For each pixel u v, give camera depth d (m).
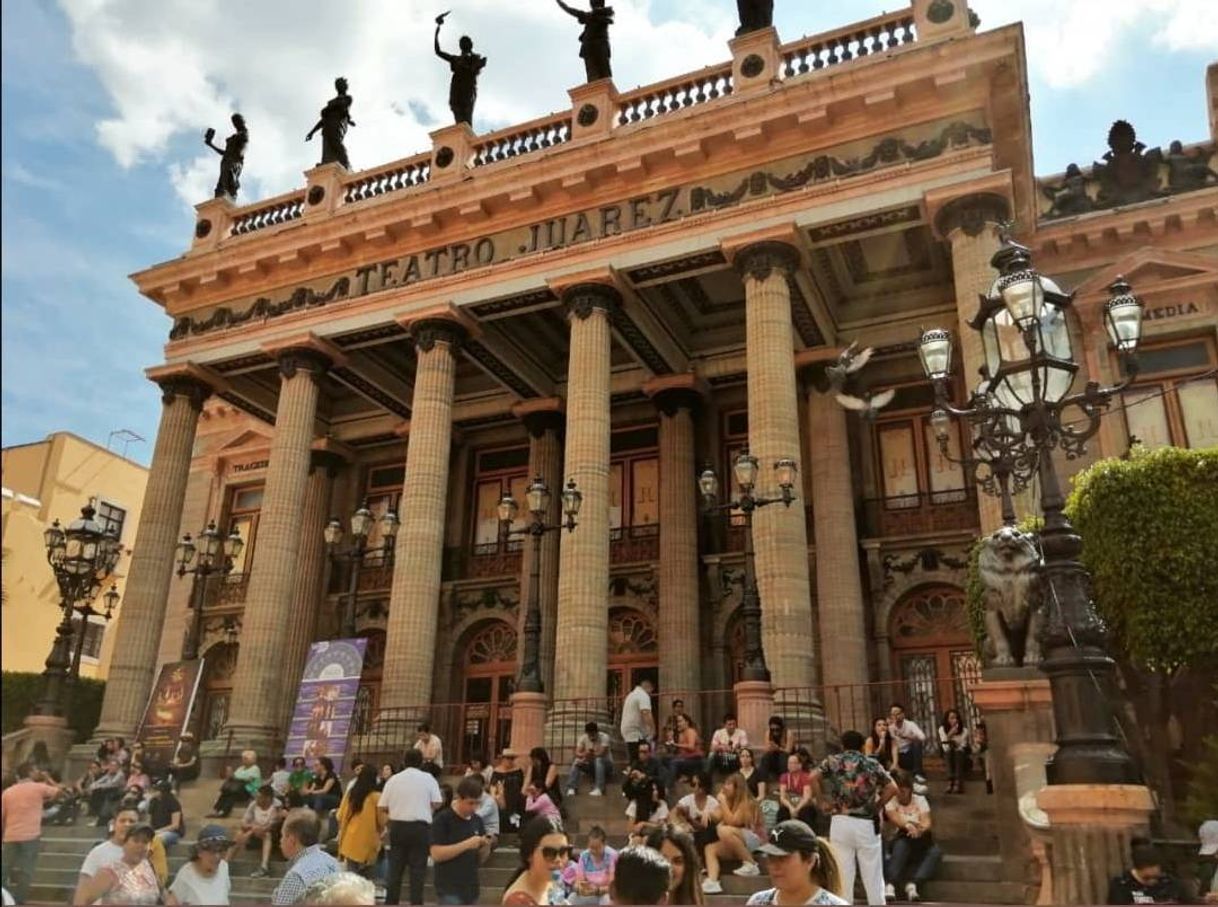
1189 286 22.38
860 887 11.28
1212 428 21.66
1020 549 11.41
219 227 28.31
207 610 31.34
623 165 22.64
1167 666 14.77
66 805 13.02
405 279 25.12
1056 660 8.50
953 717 17.33
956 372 24.73
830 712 22.03
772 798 14.32
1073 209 24.34
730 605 25.16
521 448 30.02
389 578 29.59
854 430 25.38
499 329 26.12
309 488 31.14
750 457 17.98
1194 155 23.73
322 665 20.70
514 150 25.27
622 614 26.61
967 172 19.52
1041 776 10.61
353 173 27.28
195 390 27.23
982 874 11.73
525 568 27.36
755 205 21.30
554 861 6.39
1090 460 22.09
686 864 5.78
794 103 20.98
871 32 21.69
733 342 26.80
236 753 21.31
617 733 19.80
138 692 23.34
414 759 11.52
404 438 31.30
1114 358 22.88
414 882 10.61
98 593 23.14
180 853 13.38
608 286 22.52
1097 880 7.77
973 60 19.50
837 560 23.31
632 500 27.80
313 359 25.77
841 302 25.45
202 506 33.38
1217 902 8.30
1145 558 15.18
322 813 15.60
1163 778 14.70
